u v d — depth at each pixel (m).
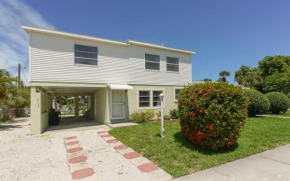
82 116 20.53
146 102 13.84
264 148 5.89
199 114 5.53
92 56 11.55
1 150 6.46
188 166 4.55
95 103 15.76
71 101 36.41
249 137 7.15
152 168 4.56
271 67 38.03
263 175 3.95
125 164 4.91
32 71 9.59
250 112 13.19
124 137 7.95
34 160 5.41
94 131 9.84
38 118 9.51
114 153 5.92
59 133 9.49
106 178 4.07
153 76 14.23
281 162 4.71
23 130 11.01
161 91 14.67
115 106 12.60
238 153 5.37
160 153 5.55
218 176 3.96
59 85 10.29
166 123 11.32
